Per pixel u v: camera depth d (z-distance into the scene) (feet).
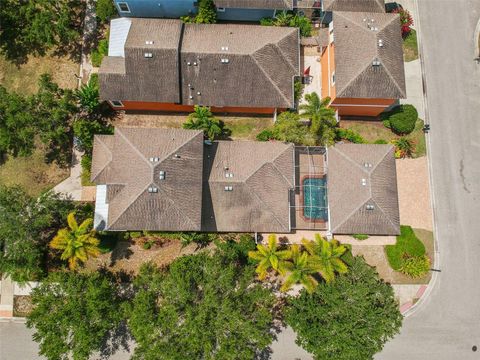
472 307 137.08
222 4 139.03
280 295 134.62
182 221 116.06
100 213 124.36
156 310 112.37
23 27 144.87
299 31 142.82
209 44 129.18
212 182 120.37
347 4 139.13
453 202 141.90
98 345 115.14
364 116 146.51
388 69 126.93
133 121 141.79
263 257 116.67
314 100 130.21
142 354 106.11
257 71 129.49
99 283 117.19
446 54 152.35
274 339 132.05
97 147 124.47
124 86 128.26
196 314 106.73
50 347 107.65
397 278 136.67
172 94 129.39
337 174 127.65
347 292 113.91
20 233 114.01
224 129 142.82
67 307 109.09
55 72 143.54
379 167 125.70
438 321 135.95
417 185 142.31
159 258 132.98
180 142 119.14
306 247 122.21
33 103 121.08
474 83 150.92
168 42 125.80
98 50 143.54
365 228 123.34
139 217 115.55
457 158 144.87
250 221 123.85
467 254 139.33
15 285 130.93
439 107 148.05
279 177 125.18
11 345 128.67
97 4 141.69
